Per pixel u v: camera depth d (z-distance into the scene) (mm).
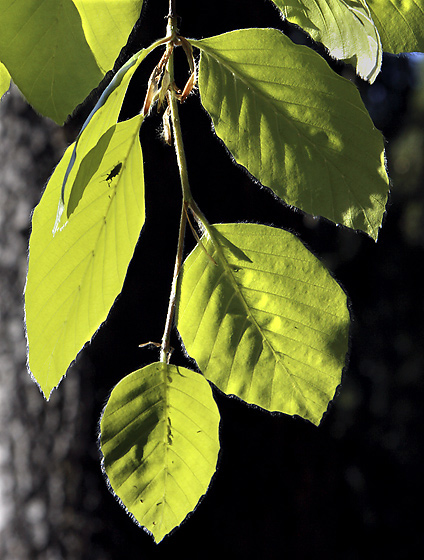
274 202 1215
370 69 628
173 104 615
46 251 616
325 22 626
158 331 1197
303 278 635
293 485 1297
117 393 630
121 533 1279
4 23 616
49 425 1283
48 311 621
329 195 620
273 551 1273
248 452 1260
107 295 626
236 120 620
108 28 622
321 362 639
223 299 637
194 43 615
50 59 619
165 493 635
